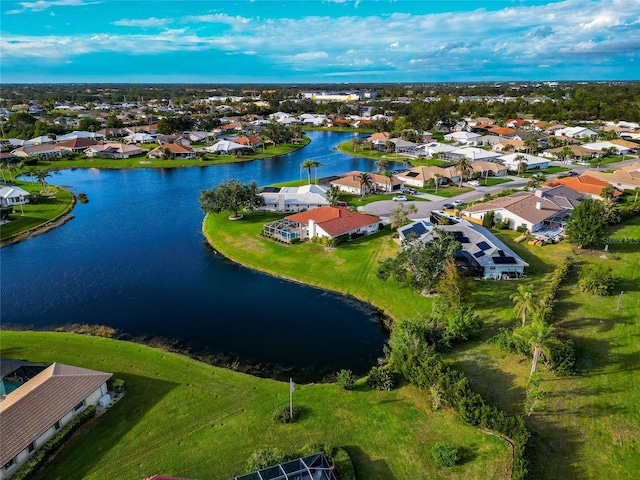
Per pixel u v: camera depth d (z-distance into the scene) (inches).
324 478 1314.0
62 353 2005.4
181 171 6294.3
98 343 2094.0
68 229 3841.0
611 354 1930.4
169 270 2982.3
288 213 4065.0
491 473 1368.1
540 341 1700.3
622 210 3735.2
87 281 2815.0
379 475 1374.3
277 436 1531.7
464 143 7716.5
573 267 2795.3
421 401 1699.1
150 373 1872.5
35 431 1421.0
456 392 1603.1
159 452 1461.6
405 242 2610.7
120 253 3284.9
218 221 3875.5
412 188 4985.2
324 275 2829.7
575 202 3905.0
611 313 2245.3
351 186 4753.9
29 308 2476.6
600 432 1519.4
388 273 2546.8
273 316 2406.5
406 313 2384.4
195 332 2249.0
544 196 3934.5
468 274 2704.2
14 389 1706.4
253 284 2778.1
